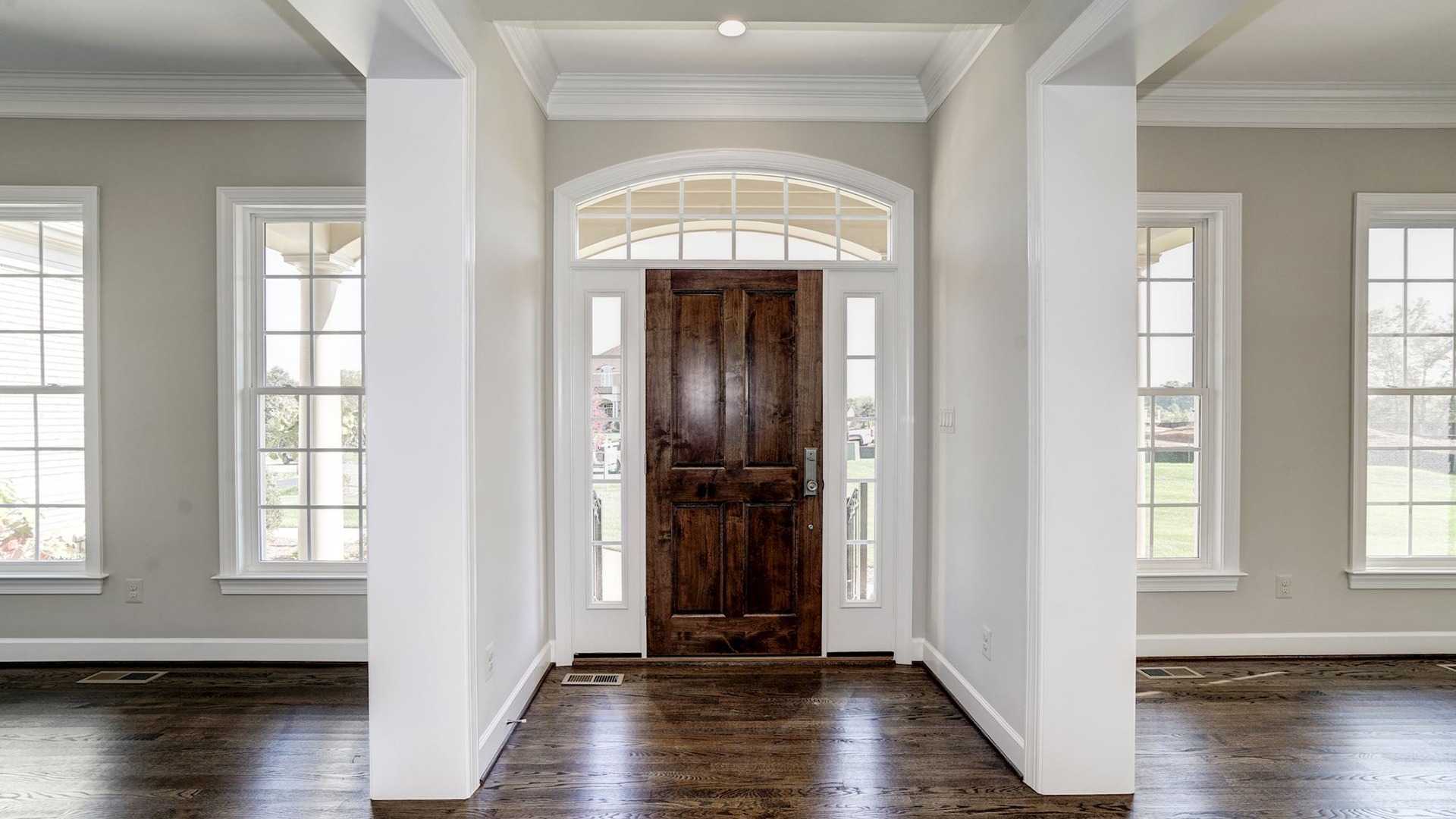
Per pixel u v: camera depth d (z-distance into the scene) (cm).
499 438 263
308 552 359
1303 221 360
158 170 348
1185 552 365
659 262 354
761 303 356
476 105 235
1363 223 359
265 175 350
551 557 349
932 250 347
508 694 274
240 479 351
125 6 279
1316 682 326
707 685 321
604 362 357
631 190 360
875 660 354
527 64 301
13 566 351
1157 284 366
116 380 348
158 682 325
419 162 223
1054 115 229
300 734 271
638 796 228
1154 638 357
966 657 295
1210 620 359
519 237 296
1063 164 229
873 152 356
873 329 360
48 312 358
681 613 356
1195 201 355
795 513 355
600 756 254
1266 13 283
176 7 280
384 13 184
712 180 361
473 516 229
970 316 293
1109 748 230
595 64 332
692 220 361
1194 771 245
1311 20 288
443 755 225
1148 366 365
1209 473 362
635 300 354
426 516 224
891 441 355
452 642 225
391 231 223
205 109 346
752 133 355
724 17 246
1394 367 369
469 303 226
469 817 215
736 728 277
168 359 349
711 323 355
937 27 293
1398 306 369
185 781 236
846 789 232
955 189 314
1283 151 359
